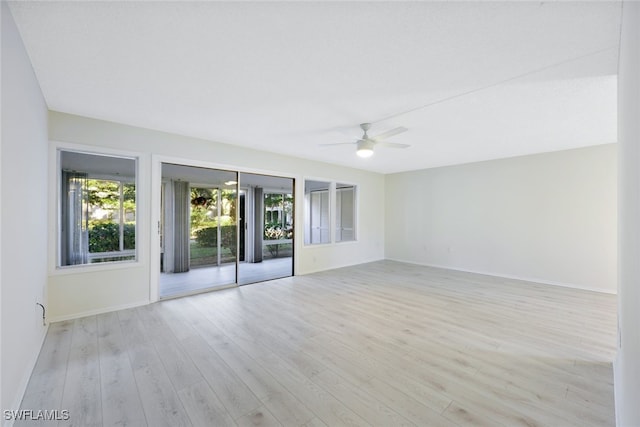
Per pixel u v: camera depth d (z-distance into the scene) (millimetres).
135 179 3668
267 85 2508
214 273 5398
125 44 1924
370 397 1837
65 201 3260
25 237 1970
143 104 2922
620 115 1702
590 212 4512
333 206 6223
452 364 2240
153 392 1882
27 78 2014
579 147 4582
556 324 3041
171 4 1553
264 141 4359
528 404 1766
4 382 1529
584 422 1609
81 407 1735
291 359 2311
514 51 1964
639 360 907
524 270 5164
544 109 2982
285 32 1792
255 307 3588
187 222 5363
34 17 1652
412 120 3332
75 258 3330
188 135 4016
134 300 3596
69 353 2383
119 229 3617
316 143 4457
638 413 914
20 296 1838
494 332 2838
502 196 5453
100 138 3350
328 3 1533
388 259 7352
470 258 5887
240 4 1551
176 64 2178
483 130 3723
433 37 1824
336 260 6258
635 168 1035
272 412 1700
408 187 6980
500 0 1493
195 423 1609
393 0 1504
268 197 7137
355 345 2559
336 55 2045
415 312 3410
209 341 2627
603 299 3953
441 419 1637
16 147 1754
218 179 5145
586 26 1679
